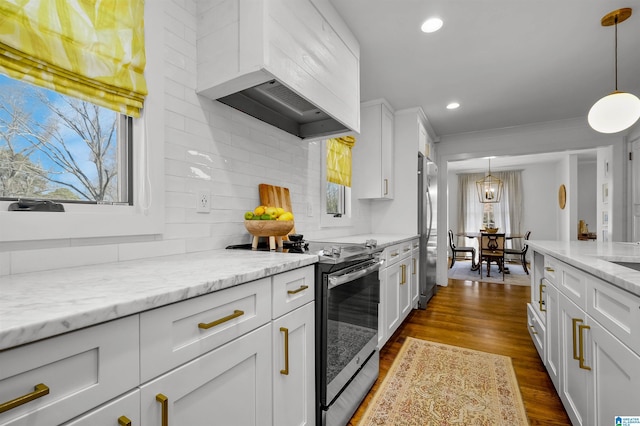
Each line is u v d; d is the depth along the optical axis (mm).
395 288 2623
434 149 4762
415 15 1942
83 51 1060
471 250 6191
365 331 1796
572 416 1466
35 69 947
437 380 1960
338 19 1905
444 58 2463
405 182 3646
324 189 2621
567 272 1563
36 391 503
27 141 1000
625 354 994
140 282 805
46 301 622
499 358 2264
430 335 2715
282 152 2092
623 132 3721
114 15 1158
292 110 1913
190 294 765
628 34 2131
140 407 665
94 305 593
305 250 1541
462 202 8273
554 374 1783
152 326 693
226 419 901
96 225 1096
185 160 1440
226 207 1648
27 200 986
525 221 7664
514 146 4293
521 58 2463
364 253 1659
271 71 1315
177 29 1418
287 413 1182
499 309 3496
